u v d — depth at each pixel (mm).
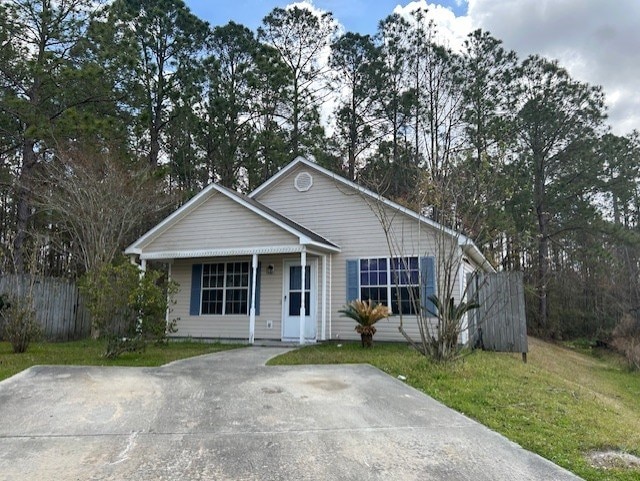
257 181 21922
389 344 11492
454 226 8953
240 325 13117
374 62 23844
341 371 7305
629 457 4145
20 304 9875
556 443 4383
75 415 4863
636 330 19172
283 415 4938
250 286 13195
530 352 13406
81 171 14453
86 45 16422
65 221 16594
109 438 4219
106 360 8383
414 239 12250
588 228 23672
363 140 24047
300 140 22562
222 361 8352
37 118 15297
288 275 12969
